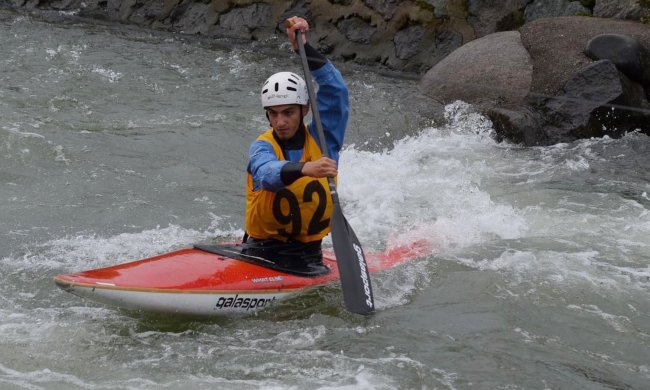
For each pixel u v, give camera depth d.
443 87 38.97
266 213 18.16
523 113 34.12
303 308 17.95
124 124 33.72
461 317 17.86
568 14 41.78
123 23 56.56
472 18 43.91
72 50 45.91
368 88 40.94
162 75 41.84
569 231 23.58
